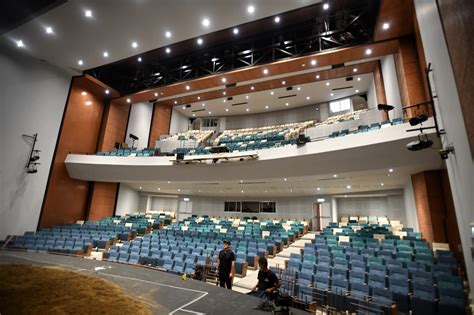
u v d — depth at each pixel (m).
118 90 14.30
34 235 9.97
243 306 2.83
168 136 16.98
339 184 11.59
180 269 6.13
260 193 14.93
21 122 10.52
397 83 9.45
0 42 9.73
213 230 11.52
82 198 13.11
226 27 8.78
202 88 13.03
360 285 4.97
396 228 10.05
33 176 10.88
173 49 12.86
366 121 11.35
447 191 7.38
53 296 2.97
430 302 4.21
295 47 11.42
